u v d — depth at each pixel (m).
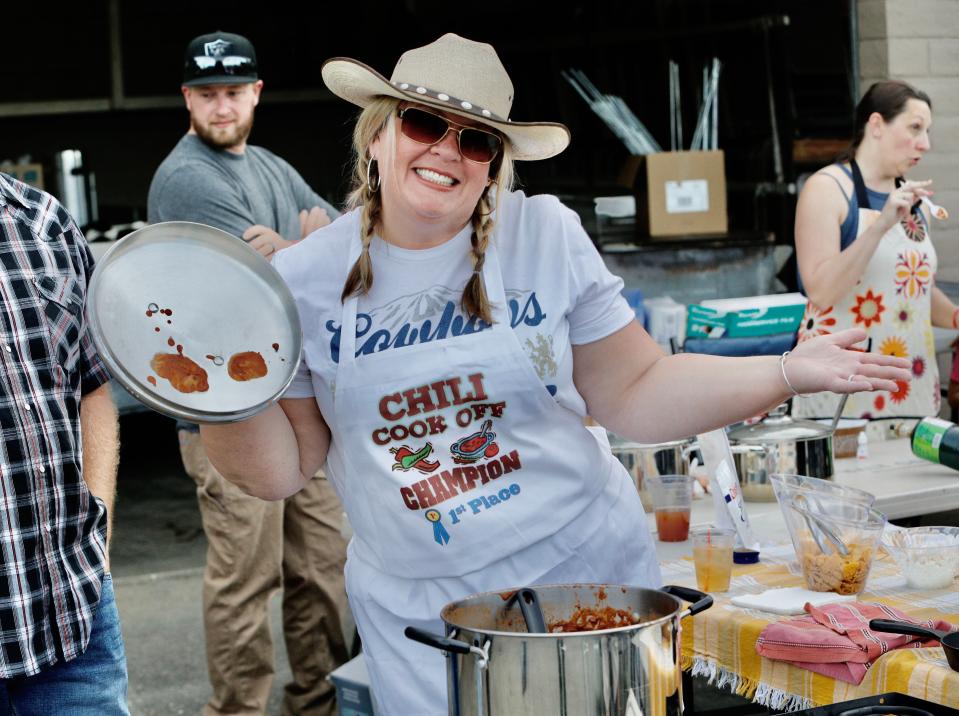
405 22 8.89
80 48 9.66
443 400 2.06
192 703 4.00
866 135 3.90
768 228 6.94
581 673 1.50
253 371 1.94
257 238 3.43
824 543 2.34
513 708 1.52
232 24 9.74
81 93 9.70
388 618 2.13
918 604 2.28
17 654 2.06
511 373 2.05
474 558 2.08
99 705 2.18
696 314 3.72
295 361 1.96
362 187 2.11
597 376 2.21
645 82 7.27
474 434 2.07
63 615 2.12
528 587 1.78
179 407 1.82
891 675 1.94
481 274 2.05
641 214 6.73
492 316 2.05
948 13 6.43
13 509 2.06
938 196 6.34
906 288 3.86
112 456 2.30
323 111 10.05
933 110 6.38
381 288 2.08
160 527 6.47
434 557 2.08
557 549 2.12
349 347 2.07
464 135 1.95
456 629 1.57
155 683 4.19
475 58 1.99
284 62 9.84
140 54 9.71
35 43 9.61
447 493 2.07
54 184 9.73
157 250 1.94
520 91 7.70
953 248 6.34
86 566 2.16
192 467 3.40
